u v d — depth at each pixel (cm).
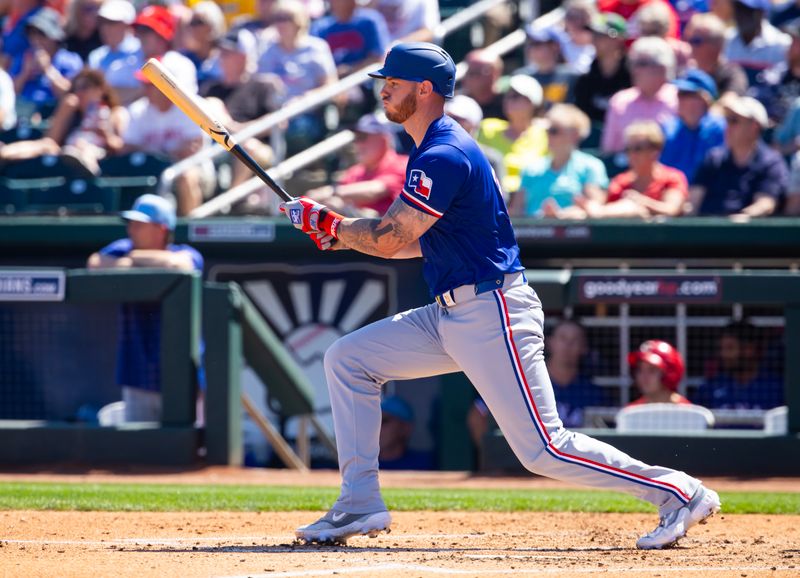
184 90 1667
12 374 3603
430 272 1559
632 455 3112
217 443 3259
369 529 1609
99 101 4156
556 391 3381
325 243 1589
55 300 3312
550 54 4200
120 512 2173
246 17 4716
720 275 3144
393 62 1534
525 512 2252
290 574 1294
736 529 1964
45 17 4562
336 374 1614
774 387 3356
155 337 3325
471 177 1497
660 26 4088
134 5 4822
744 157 3719
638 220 3597
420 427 3694
